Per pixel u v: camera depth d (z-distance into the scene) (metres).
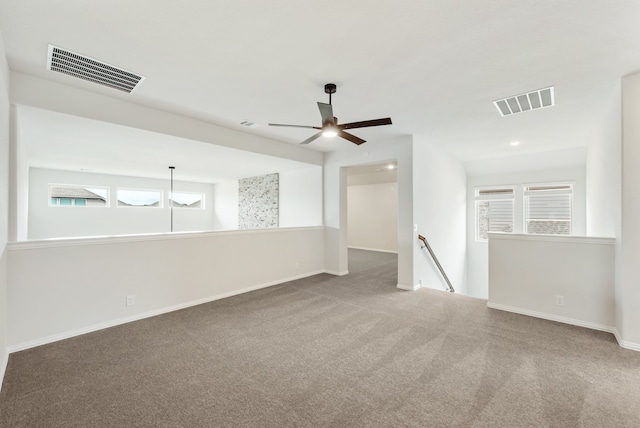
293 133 4.71
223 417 1.81
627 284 2.72
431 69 2.61
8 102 2.48
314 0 1.75
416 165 4.84
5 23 1.95
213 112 3.70
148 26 2.01
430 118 3.90
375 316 3.58
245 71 2.65
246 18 1.92
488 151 5.88
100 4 1.78
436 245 5.61
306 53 2.35
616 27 2.00
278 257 5.19
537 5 1.79
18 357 2.53
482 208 7.41
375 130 4.48
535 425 1.73
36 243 2.76
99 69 2.60
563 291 3.37
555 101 3.31
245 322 3.38
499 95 3.16
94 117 3.07
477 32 2.07
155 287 3.61
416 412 1.85
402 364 2.44
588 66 2.55
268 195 7.41
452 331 3.12
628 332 2.72
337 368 2.38
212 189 9.83
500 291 3.82
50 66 2.54
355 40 2.18
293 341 2.88
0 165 2.11
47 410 1.85
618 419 1.78
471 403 1.94
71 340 2.88
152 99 3.28
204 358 2.54
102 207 7.49
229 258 4.43
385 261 7.64
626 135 2.71
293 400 1.97
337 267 5.87
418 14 1.88
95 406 1.90
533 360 2.50
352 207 10.69
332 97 3.22
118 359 2.51
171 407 1.90
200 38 2.15
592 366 2.40
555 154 5.90
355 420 1.78
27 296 2.71
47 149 4.53
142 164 6.01
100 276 3.16
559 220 6.39
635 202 2.68
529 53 2.34
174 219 8.92
